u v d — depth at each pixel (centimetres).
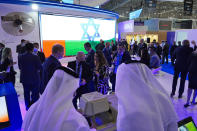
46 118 80
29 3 675
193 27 2545
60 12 817
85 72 255
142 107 79
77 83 91
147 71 97
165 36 1577
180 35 1340
